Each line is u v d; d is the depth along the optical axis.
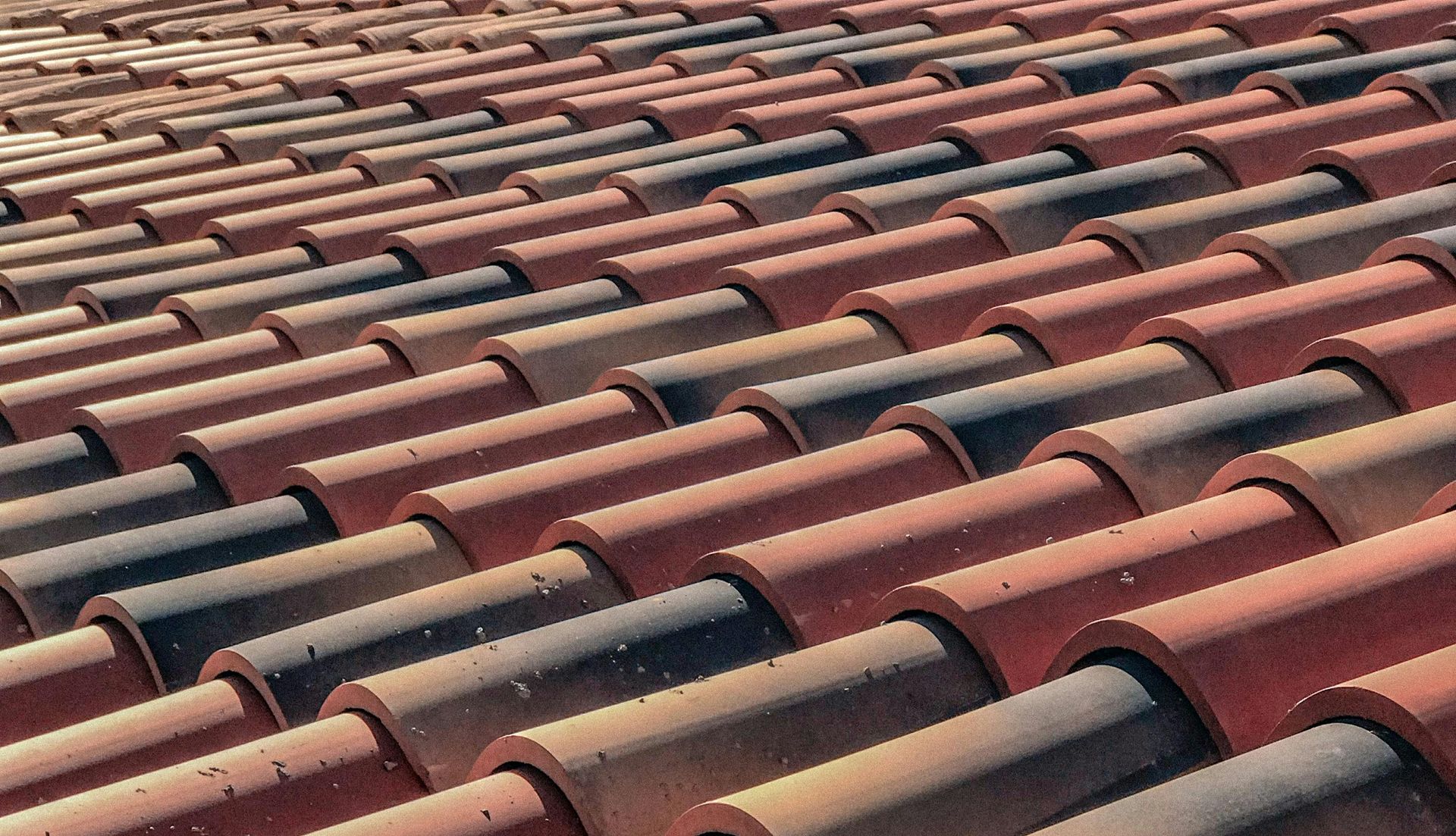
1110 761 2.06
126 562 2.99
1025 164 4.52
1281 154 4.36
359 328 4.04
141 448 3.53
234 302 4.24
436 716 2.38
